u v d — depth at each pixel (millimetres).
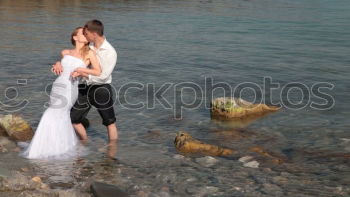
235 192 6719
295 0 41500
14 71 14039
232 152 8336
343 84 13188
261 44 19406
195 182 7035
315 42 20000
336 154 8344
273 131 9547
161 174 7297
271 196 6609
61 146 8086
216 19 27469
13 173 6793
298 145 8773
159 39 20266
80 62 8023
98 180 7012
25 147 8320
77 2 35938
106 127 9352
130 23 25094
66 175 7160
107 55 8109
